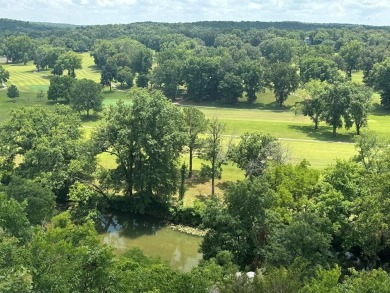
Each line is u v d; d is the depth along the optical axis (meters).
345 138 103.00
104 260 24.70
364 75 178.38
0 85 175.75
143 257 34.97
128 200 63.25
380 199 40.84
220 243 41.16
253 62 160.25
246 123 114.94
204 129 69.69
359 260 45.59
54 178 61.34
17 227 35.88
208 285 26.66
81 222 56.94
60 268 22.66
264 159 63.91
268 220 42.00
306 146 93.75
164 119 62.03
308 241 36.44
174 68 163.50
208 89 161.50
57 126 68.94
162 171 61.16
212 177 65.75
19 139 65.81
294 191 47.94
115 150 64.19
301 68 169.62
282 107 149.25
